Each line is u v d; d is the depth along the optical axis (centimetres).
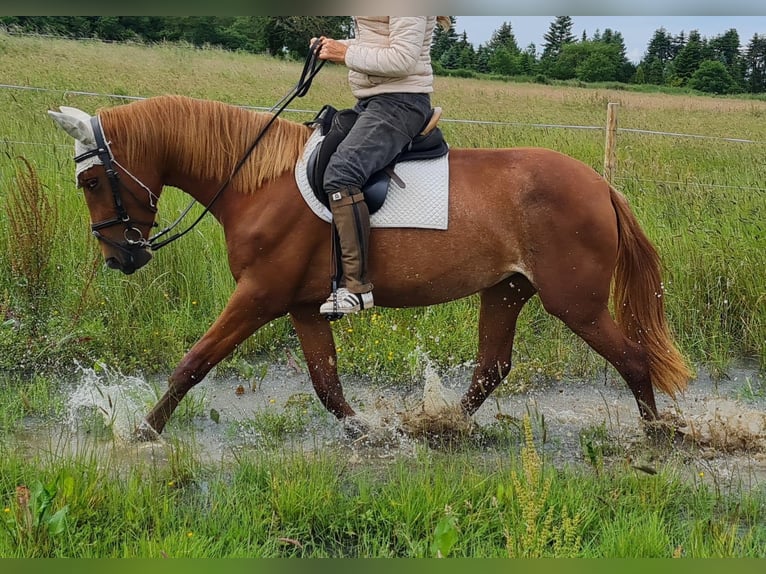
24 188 562
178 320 559
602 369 539
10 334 521
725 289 584
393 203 384
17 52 1688
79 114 393
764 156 1078
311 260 393
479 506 339
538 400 498
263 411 473
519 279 424
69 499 326
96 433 416
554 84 2653
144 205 401
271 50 2306
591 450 377
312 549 324
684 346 557
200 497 359
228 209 398
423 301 406
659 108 1925
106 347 532
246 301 395
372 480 379
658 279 418
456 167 397
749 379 529
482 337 445
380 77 377
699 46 2703
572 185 392
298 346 571
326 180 371
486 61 2873
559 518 334
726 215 665
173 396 405
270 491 350
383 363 534
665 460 404
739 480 374
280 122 399
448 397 499
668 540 318
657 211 683
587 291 396
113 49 1977
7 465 357
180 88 1507
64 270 580
